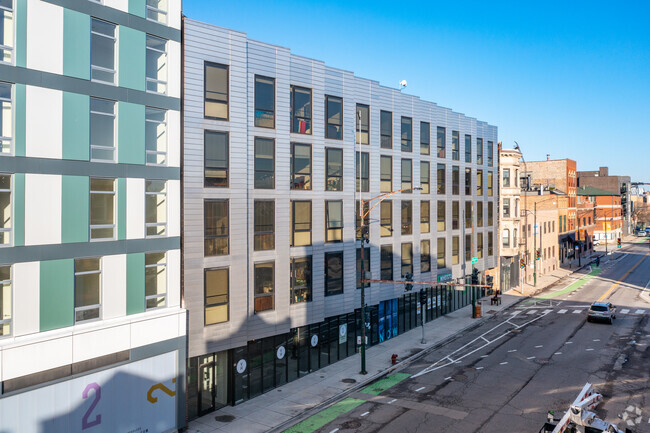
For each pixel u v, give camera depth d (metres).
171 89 19.53
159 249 19.16
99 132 17.33
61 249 16.17
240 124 22.42
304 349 26.84
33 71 15.47
